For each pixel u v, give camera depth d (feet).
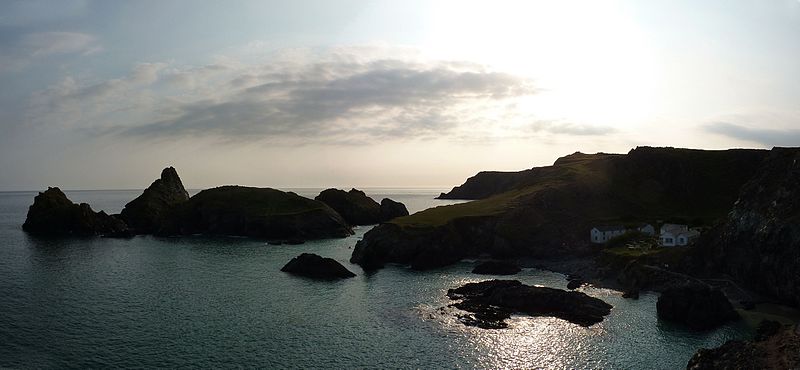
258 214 647.97
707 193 547.08
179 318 267.80
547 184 565.94
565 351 221.46
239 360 211.61
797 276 271.69
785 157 329.52
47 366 204.03
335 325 256.73
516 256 454.40
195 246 541.34
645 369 202.90
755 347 187.93
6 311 277.85
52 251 495.00
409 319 265.95
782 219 290.76
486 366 206.28
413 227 456.04
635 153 603.67
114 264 424.87
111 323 258.57
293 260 404.57
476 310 279.28
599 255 406.82
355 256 453.99
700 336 239.09
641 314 273.33
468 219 481.46
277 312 279.49
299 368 203.92
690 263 345.72
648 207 532.32
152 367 204.33
